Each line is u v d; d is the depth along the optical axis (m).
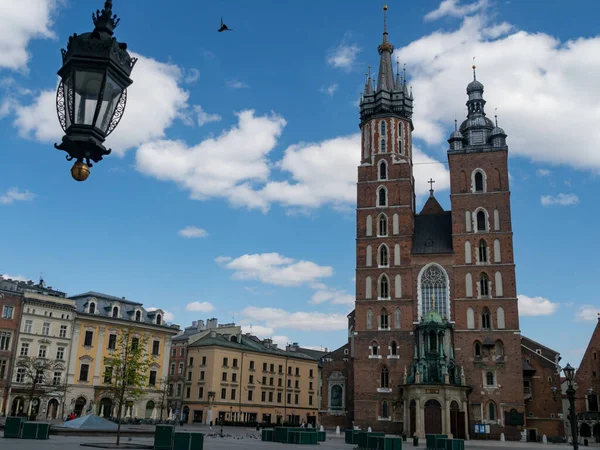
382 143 106.38
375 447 47.00
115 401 100.94
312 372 149.62
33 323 97.00
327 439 72.38
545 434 91.50
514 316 91.75
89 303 106.06
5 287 103.31
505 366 89.88
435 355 89.81
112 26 9.44
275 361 138.38
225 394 123.62
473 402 89.56
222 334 135.12
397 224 101.31
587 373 113.19
